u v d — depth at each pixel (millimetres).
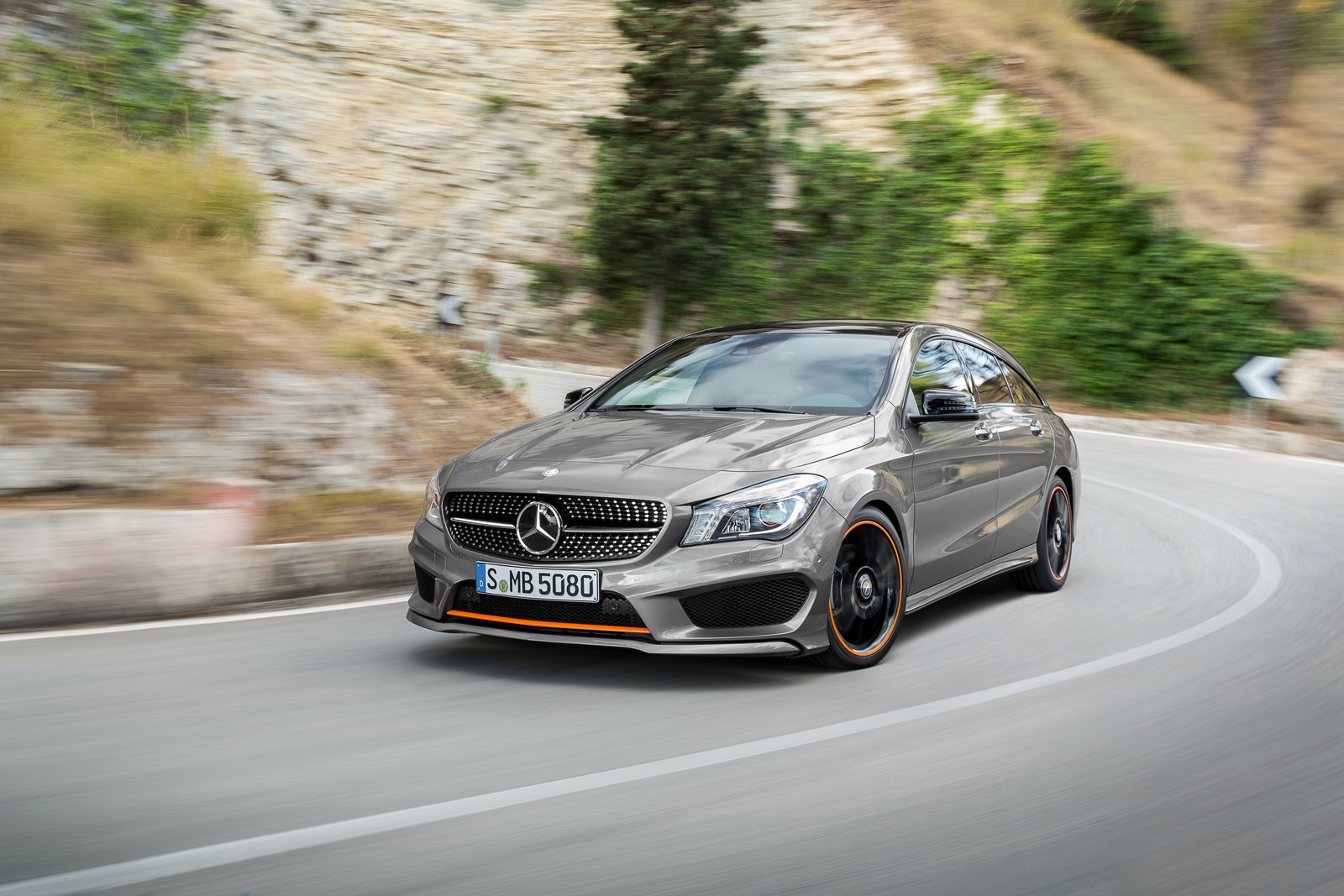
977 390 6199
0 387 7141
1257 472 13578
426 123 28094
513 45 30125
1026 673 4746
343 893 2613
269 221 11594
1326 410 19312
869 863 2850
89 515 5672
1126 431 19078
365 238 26062
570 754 3658
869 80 27250
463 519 4660
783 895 2660
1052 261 23062
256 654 4984
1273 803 3316
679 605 4301
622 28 25203
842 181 25859
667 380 5766
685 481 4426
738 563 4332
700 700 4281
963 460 5602
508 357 24906
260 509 6645
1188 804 3301
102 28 21500
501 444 5121
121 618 5715
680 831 3033
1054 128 25000
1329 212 23984
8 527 5473
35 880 2660
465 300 26438
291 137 26000
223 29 26062
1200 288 21328
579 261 27078
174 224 10125
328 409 8766
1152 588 6762
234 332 8867
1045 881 2768
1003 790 3389
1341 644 5371
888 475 4910
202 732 3859
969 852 2930
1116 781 3486
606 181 25844
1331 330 20312
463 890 2646
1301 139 28672
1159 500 10828
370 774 3449
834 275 25391
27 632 5395
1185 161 25469
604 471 4527
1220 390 20859
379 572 6598
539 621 4492
